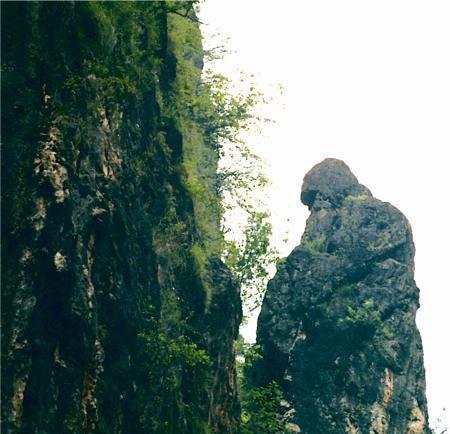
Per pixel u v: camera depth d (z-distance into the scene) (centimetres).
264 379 9406
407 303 9738
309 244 9919
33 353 3925
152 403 4850
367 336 9519
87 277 4206
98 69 4469
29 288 3944
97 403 4322
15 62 4088
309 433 9225
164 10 5484
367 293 9675
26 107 4075
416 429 9419
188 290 5947
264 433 8431
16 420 3838
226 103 8088
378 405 9344
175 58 6247
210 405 6084
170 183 5853
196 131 7594
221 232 7162
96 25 4516
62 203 4053
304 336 9438
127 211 4781
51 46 4228
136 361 4728
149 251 4969
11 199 3972
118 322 4519
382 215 10031
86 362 4159
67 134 4203
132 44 5016
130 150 5022
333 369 9375
